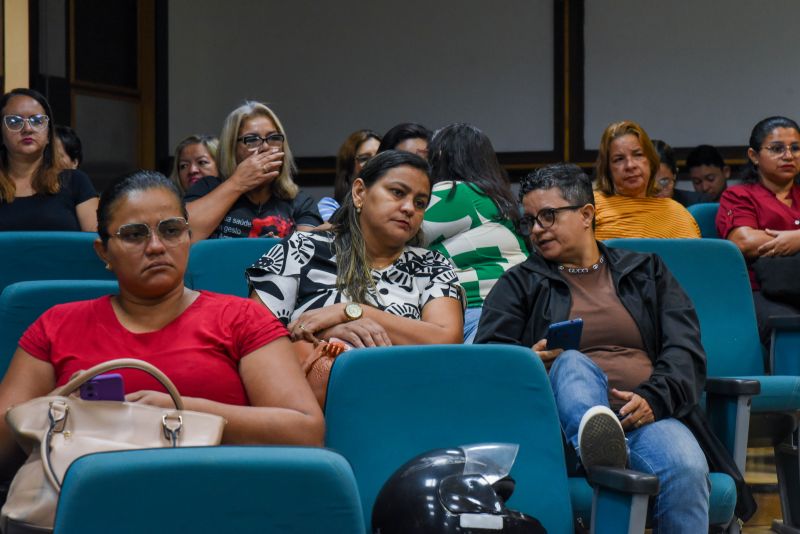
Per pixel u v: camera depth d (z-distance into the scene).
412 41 7.35
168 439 1.71
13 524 1.62
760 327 3.80
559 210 2.75
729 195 4.25
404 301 2.60
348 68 7.46
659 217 4.20
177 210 2.05
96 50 7.10
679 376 2.55
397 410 2.05
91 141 7.07
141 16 7.48
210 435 1.73
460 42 7.27
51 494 1.62
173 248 2.03
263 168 3.66
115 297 2.10
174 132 7.61
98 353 2.02
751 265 4.07
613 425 2.15
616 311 2.70
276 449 1.40
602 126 7.05
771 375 3.28
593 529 2.11
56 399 1.70
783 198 4.21
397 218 2.57
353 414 2.04
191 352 2.03
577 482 2.38
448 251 3.12
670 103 6.91
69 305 2.09
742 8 6.76
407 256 2.66
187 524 1.36
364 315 2.47
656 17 6.92
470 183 3.18
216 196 3.62
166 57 7.57
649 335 2.70
